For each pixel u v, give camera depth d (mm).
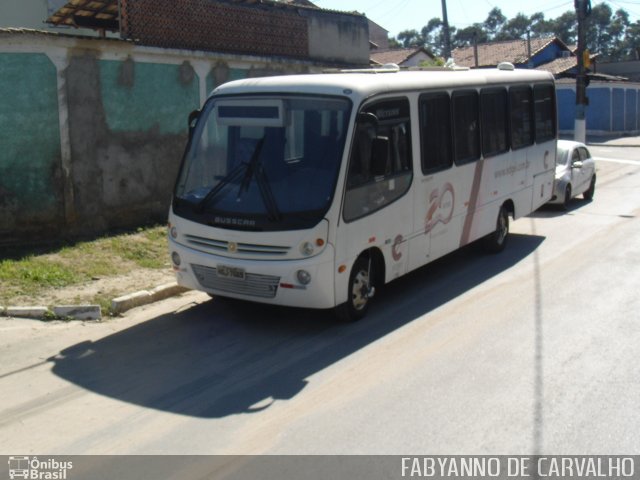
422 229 8883
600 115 42000
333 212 7199
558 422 5371
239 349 7156
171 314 8328
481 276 9938
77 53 10945
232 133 7836
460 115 9734
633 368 6449
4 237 10555
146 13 11977
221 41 13266
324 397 5934
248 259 7391
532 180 12195
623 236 12547
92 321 8031
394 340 7328
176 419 5566
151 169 12234
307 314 8273
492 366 6539
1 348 7121
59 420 5566
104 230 11539
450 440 5113
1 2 16141
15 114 10461
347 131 7375
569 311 8211
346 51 16141
